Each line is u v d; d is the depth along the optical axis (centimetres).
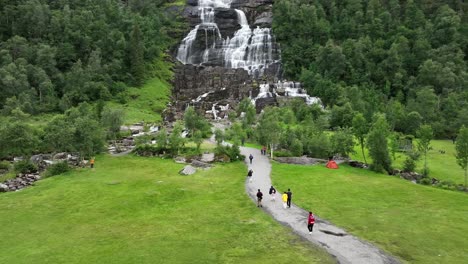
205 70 17238
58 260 3309
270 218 4303
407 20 19075
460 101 14238
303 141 8712
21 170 7088
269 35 18238
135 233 3928
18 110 9981
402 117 12612
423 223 4144
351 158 8462
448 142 11931
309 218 3850
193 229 4003
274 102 14362
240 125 10031
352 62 16538
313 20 18338
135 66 15975
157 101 14938
